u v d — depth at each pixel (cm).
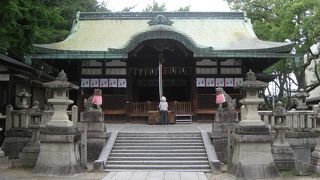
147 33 2717
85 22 3416
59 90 1576
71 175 1505
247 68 3012
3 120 2061
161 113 2669
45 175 1501
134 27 3350
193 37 3198
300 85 3688
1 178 1427
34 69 2595
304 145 1936
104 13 3453
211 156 1725
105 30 3316
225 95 1922
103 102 2911
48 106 2002
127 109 2914
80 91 2953
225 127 1855
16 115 2000
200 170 1641
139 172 1599
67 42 3102
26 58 2770
